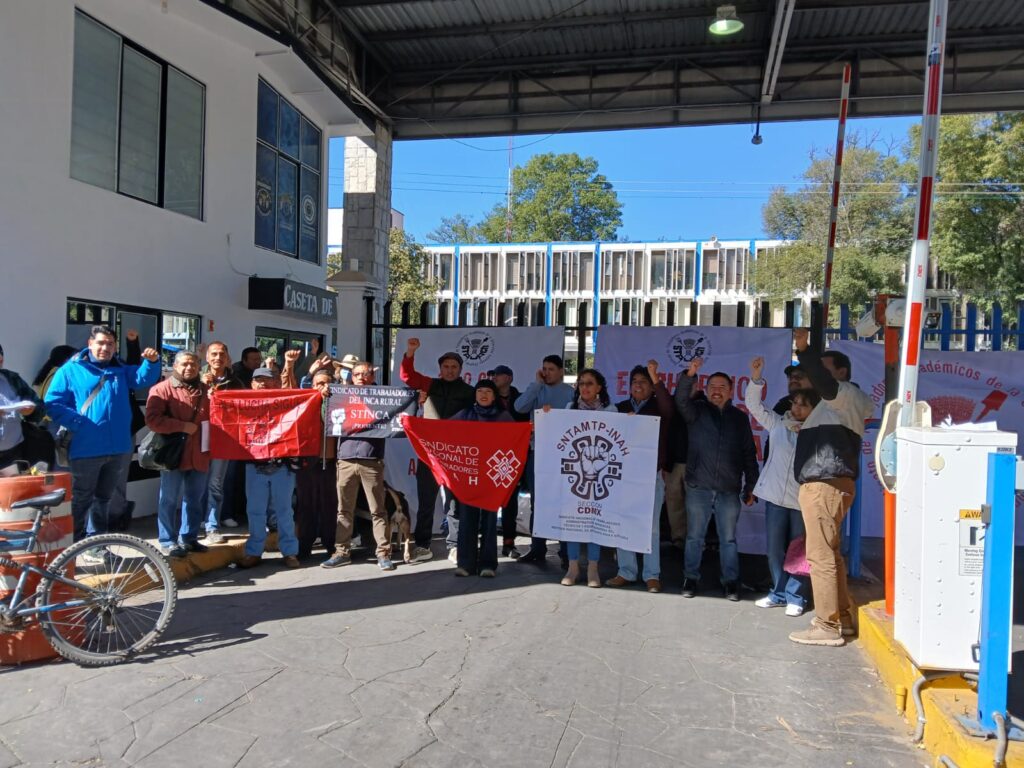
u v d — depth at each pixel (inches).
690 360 323.6
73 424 246.4
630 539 253.4
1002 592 138.6
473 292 1223.5
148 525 322.7
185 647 197.8
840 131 331.9
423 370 361.1
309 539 296.7
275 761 141.6
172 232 368.2
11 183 277.4
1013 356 315.9
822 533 207.8
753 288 1188.5
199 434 268.4
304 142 513.0
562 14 521.3
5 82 273.7
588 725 157.8
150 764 140.2
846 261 1130.0
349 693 170.7
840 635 208.4
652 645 204.5
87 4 317.7
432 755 144.7
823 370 205.6
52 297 297.4
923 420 178.7
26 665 184.5
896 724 161.0
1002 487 138.5
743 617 231.1
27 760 141.0
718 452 247.3
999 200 968.9
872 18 511.2
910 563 158.2
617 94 602.5
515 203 2311.8
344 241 626.8
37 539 189.0
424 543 301.0
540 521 263.7
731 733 155.7
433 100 626.8
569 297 1190.9
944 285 1027.3
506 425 266.1
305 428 274.1
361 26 544.7
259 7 455.8
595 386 265.1
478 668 186.2
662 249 1201.4
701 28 535.2
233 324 418.3
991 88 560.1
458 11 520.1
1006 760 130.7
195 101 391.2
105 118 332.2
